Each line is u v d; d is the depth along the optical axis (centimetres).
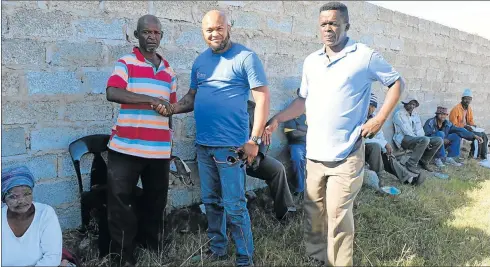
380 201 473
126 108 298
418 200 476
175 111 304
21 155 311
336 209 287
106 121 360
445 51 713
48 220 258
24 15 301
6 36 294
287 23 508
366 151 540
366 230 388
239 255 309
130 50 368
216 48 282
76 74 335
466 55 684
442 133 637
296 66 528
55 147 330
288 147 510
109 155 300
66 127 334
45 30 313
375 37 636
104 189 323
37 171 321
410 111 641
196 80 310
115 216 298
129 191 300
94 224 340
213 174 311
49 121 324
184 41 406
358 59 270
